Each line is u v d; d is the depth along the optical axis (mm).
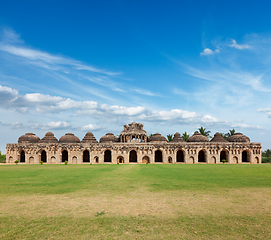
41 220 14336
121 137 100188
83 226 13273
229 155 86625
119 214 15484
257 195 21281
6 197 20625
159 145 88000
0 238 11586
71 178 33750
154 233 12258
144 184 27547
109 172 43344
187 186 26062
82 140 99438
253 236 11875
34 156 91000
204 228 12984
